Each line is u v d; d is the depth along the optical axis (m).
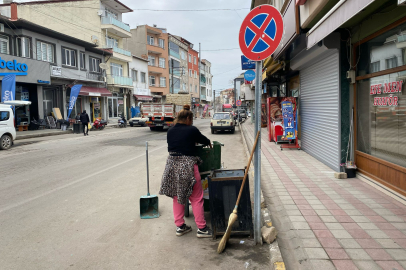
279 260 3.42
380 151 5.77
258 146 3.88
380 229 4.03
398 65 5.02
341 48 6.68
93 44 28.14
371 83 6.00
